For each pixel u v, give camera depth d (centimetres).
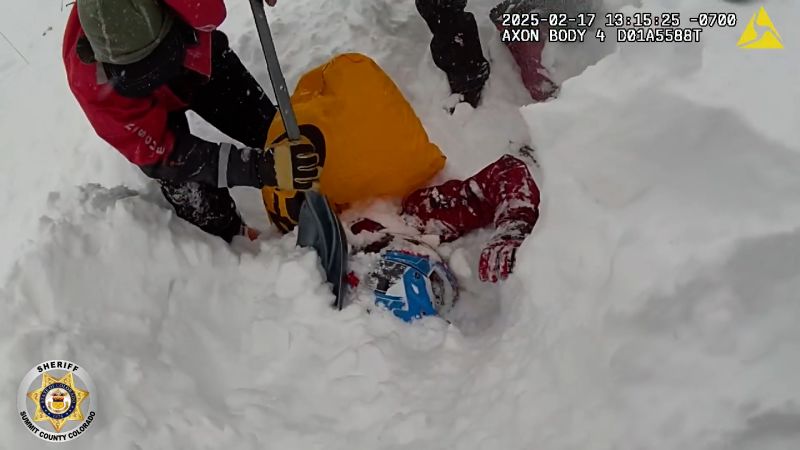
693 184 145
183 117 214
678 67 154
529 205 217
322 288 202
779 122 136
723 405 121
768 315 125
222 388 184
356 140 223
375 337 191
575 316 155
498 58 276
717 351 126
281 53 316
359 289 205
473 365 180
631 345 137
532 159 247
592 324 149
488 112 265
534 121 175
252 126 248
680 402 126
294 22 331
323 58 304
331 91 226
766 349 122
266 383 185
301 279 202
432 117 272
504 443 148
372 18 314
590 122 163
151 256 199
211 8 176
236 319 201
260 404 177
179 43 178
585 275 158
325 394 180
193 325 194
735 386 122
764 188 134
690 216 142
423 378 180
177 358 184
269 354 192
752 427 118
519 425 149
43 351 169
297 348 191
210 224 223
